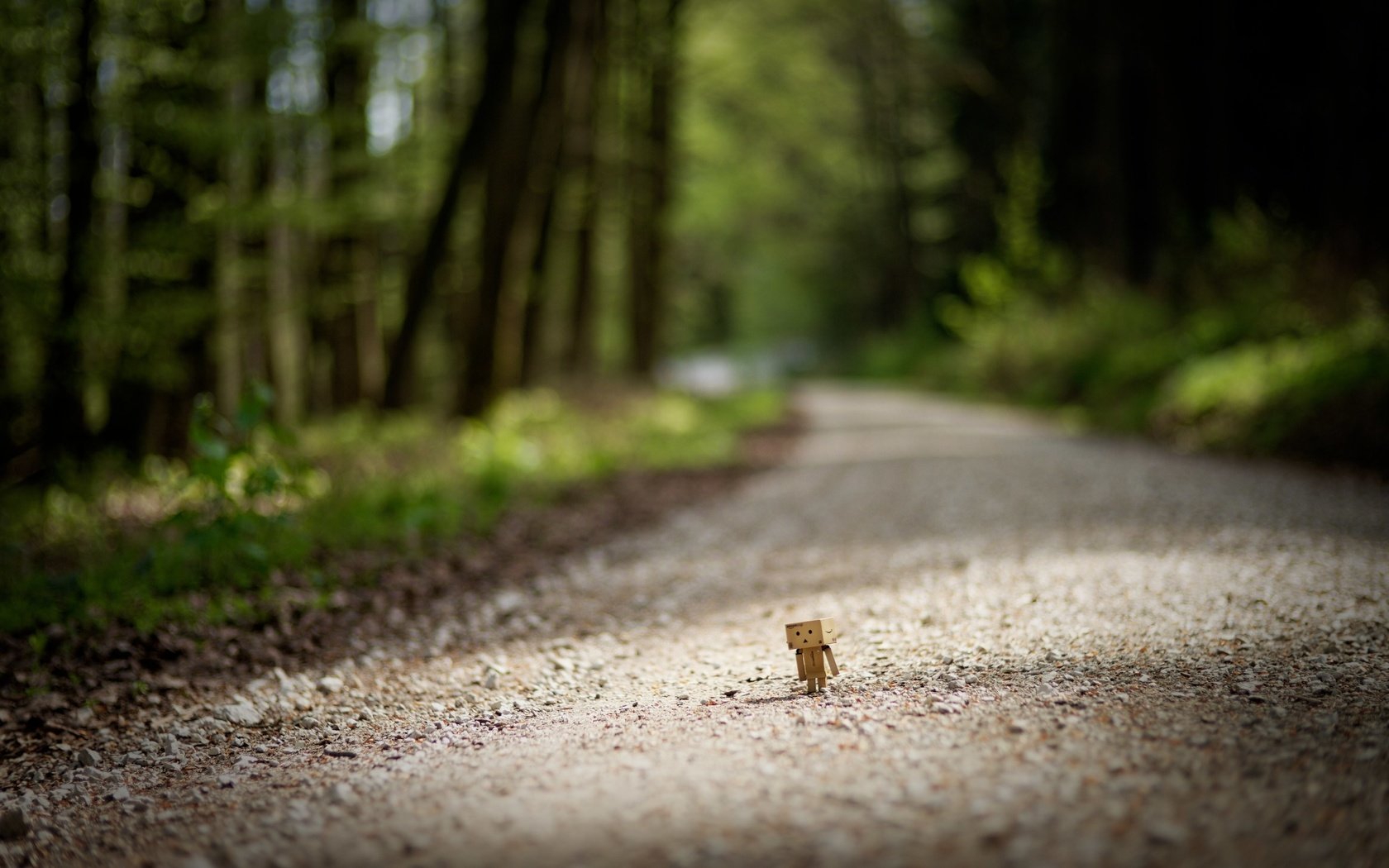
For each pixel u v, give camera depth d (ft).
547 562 34.14
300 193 48.14
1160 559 27.14
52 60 39.78
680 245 157.99
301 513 36.22
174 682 21.90
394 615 27.22
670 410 82.99
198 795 16.12
